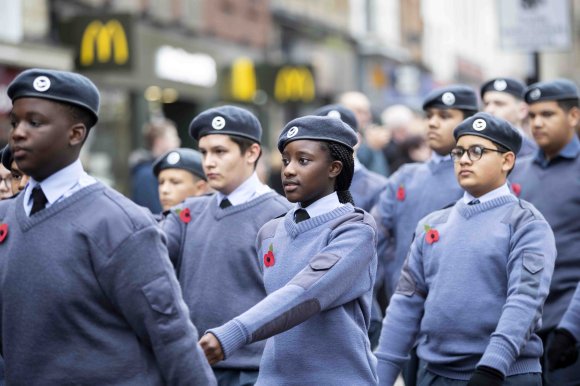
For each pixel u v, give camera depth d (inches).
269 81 974.4
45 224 186.7
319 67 1336.1
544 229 244.8
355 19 1545.3
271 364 219.0
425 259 257.6
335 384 213.3
